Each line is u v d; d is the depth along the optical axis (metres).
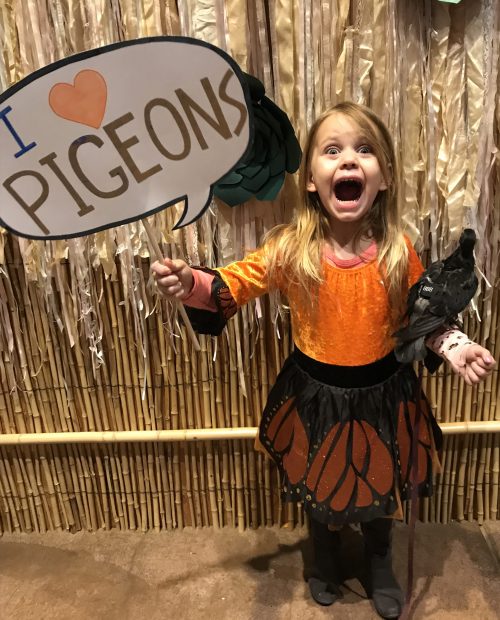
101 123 0.79
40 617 1.18
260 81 0.97
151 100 0.79
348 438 0.99
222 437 1.29
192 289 0.92
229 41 1.00
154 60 0.77
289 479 1.05
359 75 1.02
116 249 1.13
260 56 1.03
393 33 1.00
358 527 1.36
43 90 0.76
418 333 0.89
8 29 1.01
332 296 0.96
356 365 0.98
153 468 1.36
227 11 0.99
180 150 0.82
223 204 1.09
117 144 0.80
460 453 1.33
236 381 1.27
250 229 1.11
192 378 1.27
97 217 0.84
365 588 1.21
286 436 1.07
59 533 1.42
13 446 1.34
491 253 1.15
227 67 0.78
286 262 0.97
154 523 1.41
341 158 0.89
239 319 1.20
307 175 0.96
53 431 1.33
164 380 1.27
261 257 0.99
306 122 1.05
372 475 1.00
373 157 0.91
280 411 1.07
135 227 1.11
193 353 1.24
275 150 1.00
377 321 0.97
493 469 1.34
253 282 0.99
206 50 0.77
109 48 0.75
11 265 1.16
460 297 0.88
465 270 0.89
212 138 0.82
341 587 1.22
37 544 1.38
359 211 0.91
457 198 1.08
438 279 0.89
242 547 1.35
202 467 1.36
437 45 1.02
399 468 1.01
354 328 0.96
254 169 1.02
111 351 1.24
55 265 1.15
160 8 1.00
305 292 0.97
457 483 1.36
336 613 1.17
